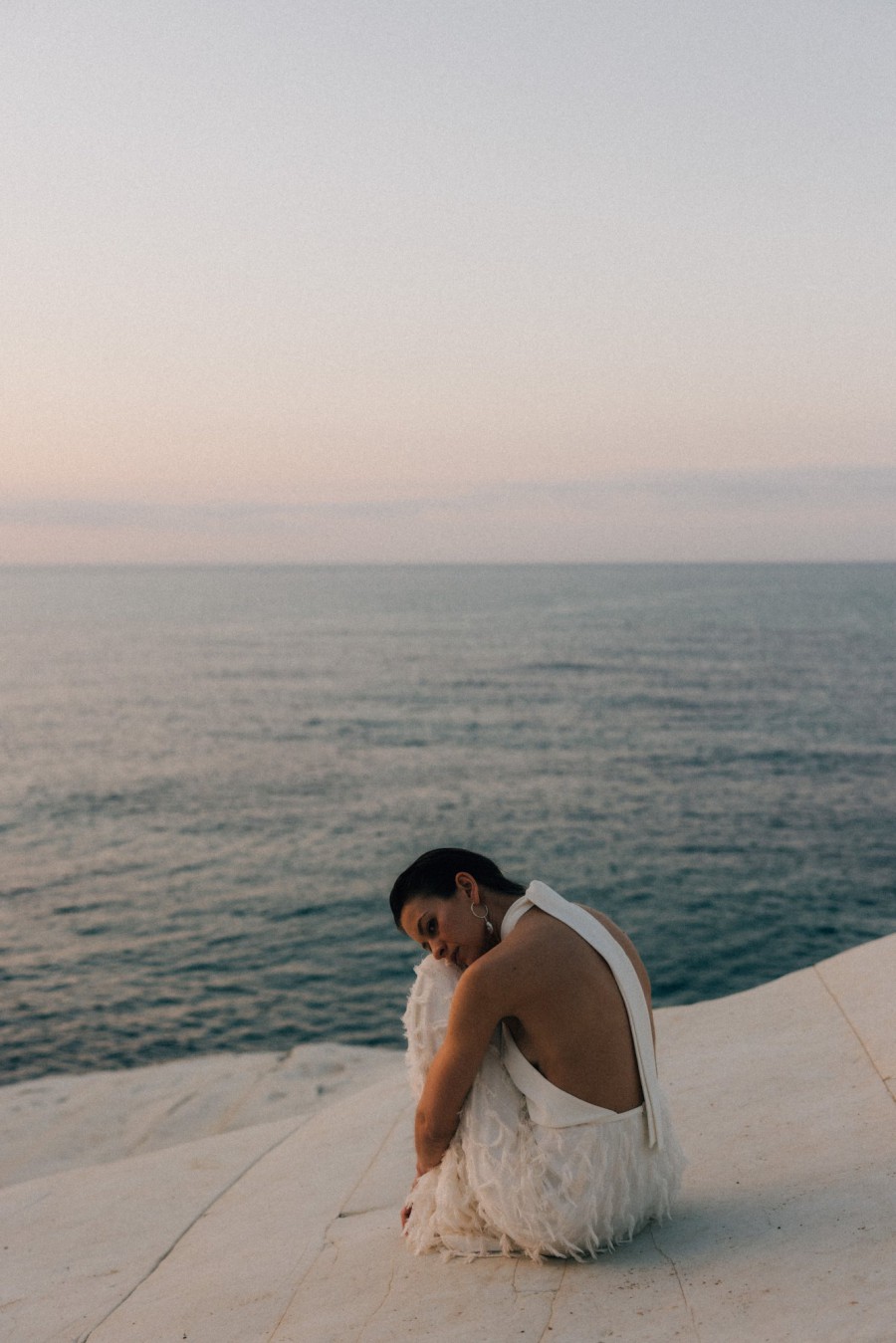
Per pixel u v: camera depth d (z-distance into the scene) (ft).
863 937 77.61
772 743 175.01
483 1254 8.35
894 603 635.25
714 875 95.30
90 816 132.16
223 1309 8.62
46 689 287.28
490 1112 7.98
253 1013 64.44
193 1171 13.32
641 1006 8.10
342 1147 12.78
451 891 8.22
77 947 79.15
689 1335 6.58
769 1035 12.92
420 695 257.34
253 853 110.73
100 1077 22.22
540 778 149.59
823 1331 6.30
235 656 372.79
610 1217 7.95
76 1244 11.34
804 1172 9.08
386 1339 7.34
